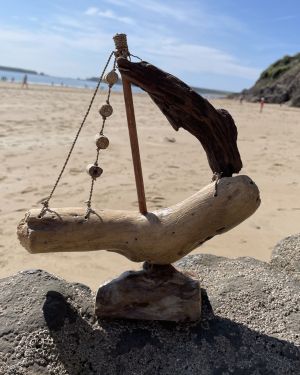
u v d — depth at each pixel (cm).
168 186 95
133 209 79
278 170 118
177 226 34
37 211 34
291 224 77
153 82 32
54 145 126
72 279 55
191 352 34
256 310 39
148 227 34
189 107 32
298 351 35
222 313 38
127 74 32
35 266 58
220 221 33
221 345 34
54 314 34
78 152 119
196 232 34
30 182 91
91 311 36
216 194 33
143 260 35
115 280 36
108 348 34
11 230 68
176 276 36
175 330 35
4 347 32
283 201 89
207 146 34
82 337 34
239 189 33
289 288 41
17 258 60
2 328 33
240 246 67
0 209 76
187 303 35
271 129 223
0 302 35
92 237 34
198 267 46
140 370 33
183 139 156
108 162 111
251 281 42
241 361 33
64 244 34
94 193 86
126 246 34
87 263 60
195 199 34
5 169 99
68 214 34
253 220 77
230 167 34
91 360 33
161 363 33
